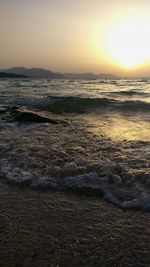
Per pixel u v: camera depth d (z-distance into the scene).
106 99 19.28
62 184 5.50
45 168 6.25
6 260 3.46
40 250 3.63
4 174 5.98
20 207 4.68
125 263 3.42
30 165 6.42
